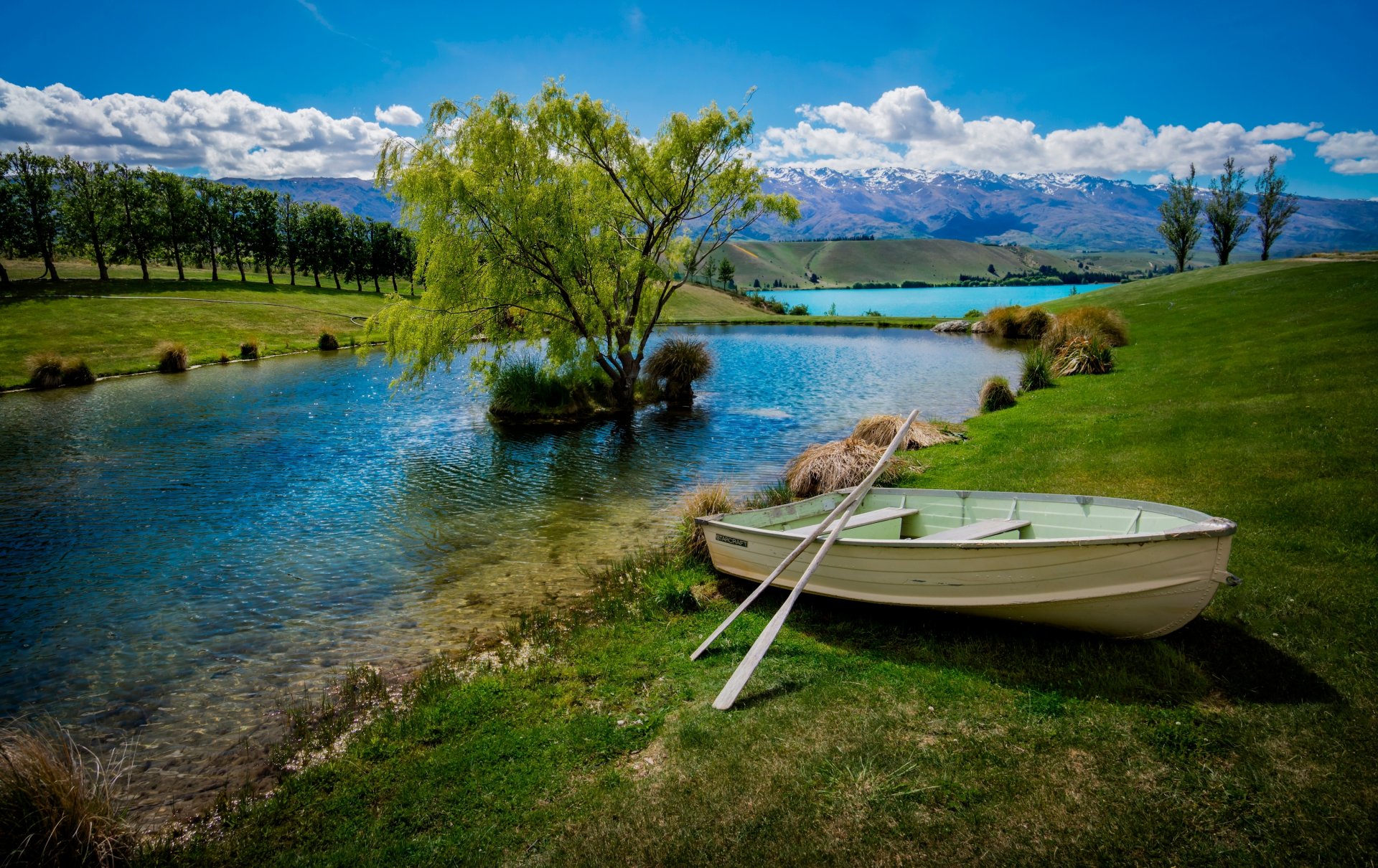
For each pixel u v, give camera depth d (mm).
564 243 21234
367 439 20438
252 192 78125
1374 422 12625
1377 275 35938
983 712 5750
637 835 4648
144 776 5941
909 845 4383
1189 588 5957
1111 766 4938
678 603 8547
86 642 8562
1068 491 11609
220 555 11492
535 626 8484
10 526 13031
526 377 24094
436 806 5148
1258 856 4078
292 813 5219
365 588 10070
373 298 82188
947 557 7027
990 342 46281
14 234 59469
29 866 4547
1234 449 12547
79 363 32500
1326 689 5516
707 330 62000
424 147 20609
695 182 22766
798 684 6512
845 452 13141
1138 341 31781
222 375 34938
